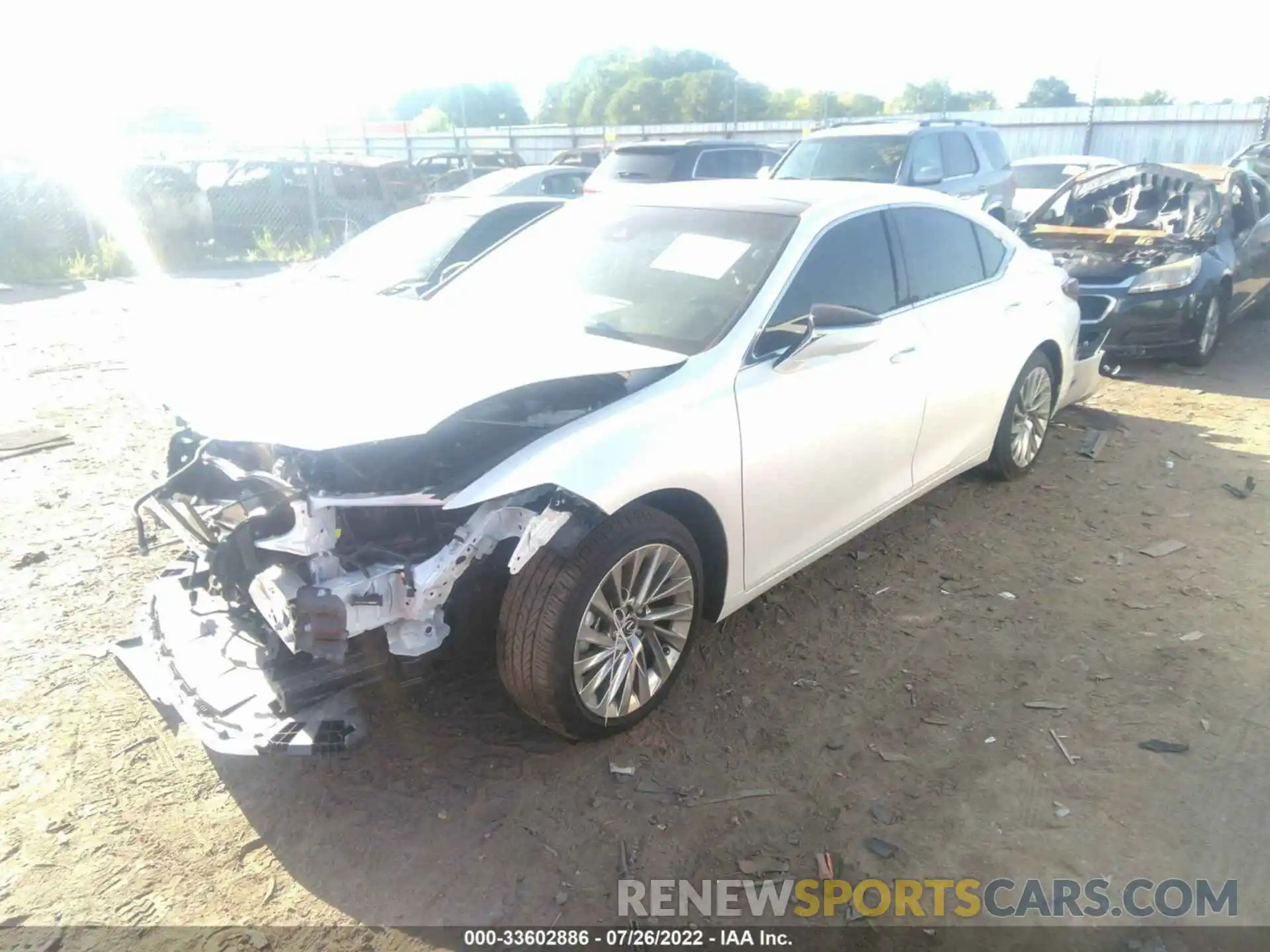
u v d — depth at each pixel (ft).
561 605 9.34
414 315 12.51
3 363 29.12
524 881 8.63
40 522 16.53
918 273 14.34
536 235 14.73
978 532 15.84
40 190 52.60
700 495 10.39
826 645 12.42
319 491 8.77
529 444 9.48
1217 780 9.77
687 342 11.28
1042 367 17.51
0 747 10.39
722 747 10.39
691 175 41.68
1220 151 69.10
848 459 12.53
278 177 61.11
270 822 9.34
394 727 10.73
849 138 36.50
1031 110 75.31
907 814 9.36
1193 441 20.65
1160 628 12.70
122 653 10.40
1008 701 11.16
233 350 11.05
